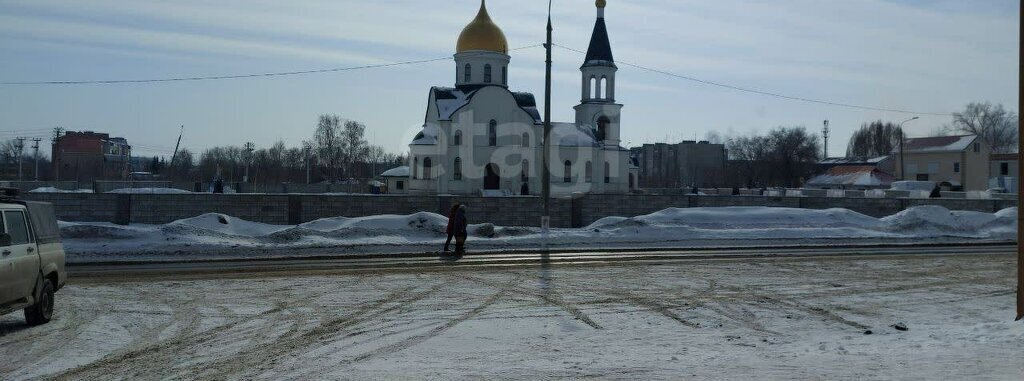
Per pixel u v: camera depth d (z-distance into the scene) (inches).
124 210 1254.9
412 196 1347.2
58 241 501.4
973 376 289.0
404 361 361.1
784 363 330.6
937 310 520.1
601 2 2984.7
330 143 4077.3
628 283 644.7
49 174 4985.2
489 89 2618.1
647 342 410.0
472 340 417.4
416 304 534.9
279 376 331.9
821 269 752.3
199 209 1275.8
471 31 2716.5
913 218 1341.0
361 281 647.8
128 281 641.0
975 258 872.9
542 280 661.3
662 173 5659.5
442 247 1004.6
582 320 480.1
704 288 616.7
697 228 1236.5
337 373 334.3
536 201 1397.6
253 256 903.1
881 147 5221.5
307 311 504.7
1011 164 3457.2
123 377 334.0
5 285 404.8
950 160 3302.2
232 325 456.1
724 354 367.9
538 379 311.1
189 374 339.3
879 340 404.5
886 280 671.8
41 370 345.1
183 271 719.1
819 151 5132.9
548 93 1091.9
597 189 2787.9
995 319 483.8
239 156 5403.5
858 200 1577.3
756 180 4532.5
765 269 749.3
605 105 2923.2
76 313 491.5
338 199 1315.2
